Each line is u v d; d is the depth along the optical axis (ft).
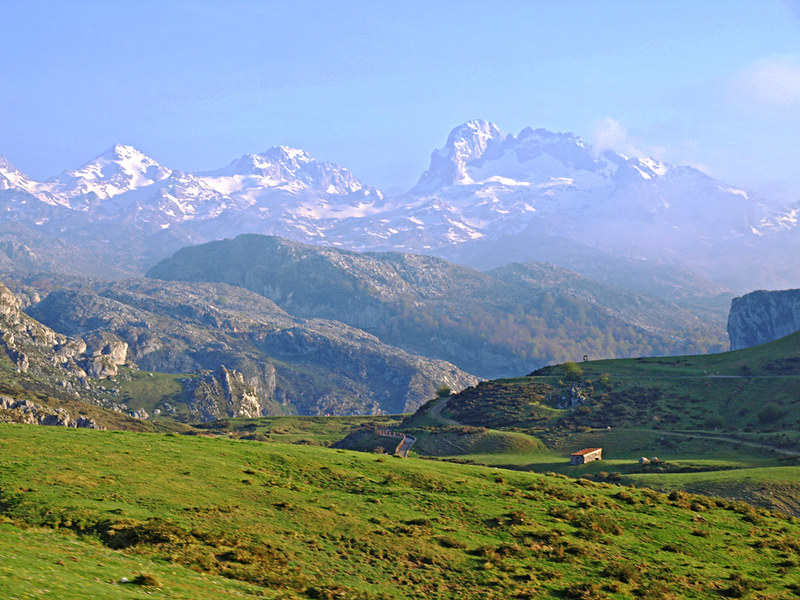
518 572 206.49
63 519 190.39
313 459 287.69
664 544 243.19
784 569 232.73
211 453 273.13
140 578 152.66
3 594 119.34
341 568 193.88
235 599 157.58
